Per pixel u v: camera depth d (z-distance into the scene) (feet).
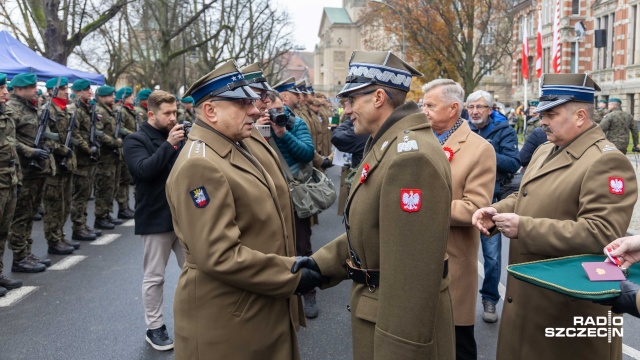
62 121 22.82
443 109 11.44
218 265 7.57
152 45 102.42
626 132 42.39
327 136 39.55
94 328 15.25
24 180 20.13
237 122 8.29
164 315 16.21
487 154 11.25
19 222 20.30
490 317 15.65
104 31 90.94
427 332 6.61
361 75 7.45
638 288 6.56
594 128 9.15
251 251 7.79
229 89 8.17
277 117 14.28
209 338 8.05
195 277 8.14
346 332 15.23
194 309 8.15
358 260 7.48
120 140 28.40
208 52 94.43
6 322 15.70
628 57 110.22
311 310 16.26
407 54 100.78
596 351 8.91
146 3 65.57
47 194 22.67
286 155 15.11
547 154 10.00
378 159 7.02
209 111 8.29
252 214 8.11
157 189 13.51
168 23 67.21
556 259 8.02
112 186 28.25
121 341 14.39
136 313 16.38
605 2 117.08
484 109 16.38
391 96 7.41
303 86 28.81
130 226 28.99
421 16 90.48
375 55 7.49
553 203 9.08
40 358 13.39
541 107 9.29
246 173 8.27
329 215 31.50
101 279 19.70
